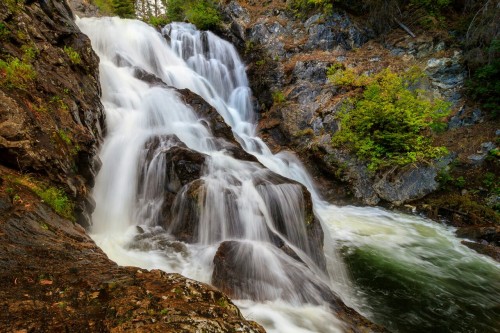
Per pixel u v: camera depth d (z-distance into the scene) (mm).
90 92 7328
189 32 15812
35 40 6531
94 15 16656
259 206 6449
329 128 12258
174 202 6707
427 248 8227
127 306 2510
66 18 8234
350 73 13180
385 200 10719
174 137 8078
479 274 7145
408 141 10883
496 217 9055
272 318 4480
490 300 6246
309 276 5395
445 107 11422
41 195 4281
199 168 7078
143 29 13969
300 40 15430
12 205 3760
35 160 4602
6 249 3100
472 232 8664
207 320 2455
